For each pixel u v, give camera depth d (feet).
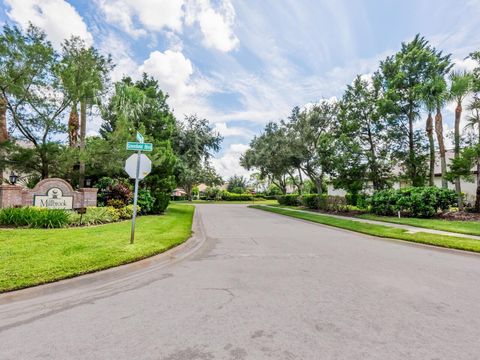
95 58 48.96
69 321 10.96
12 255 19.08
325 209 74.33
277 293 14.10
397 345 9.14
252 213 73.46
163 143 59.67
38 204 42.63
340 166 65.41
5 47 40.93
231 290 14.56
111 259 18.72
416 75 59.00
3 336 9.76
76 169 53.01
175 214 59.41
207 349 8.89
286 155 83.35
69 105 49.44
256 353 8.64
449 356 8.50
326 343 9.25
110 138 49.44
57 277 15.14
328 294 13.93
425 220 44.14
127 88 53.01
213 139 81.56
